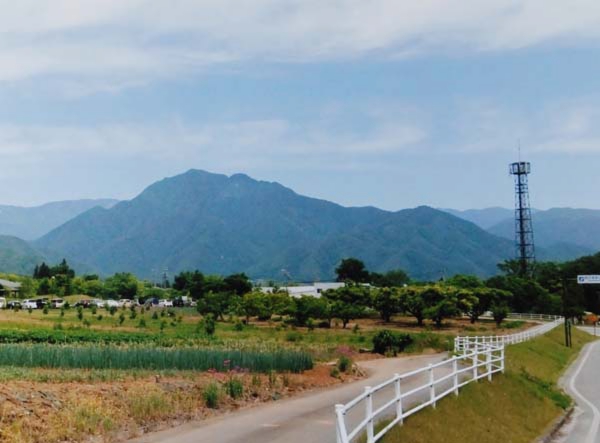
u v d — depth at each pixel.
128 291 173.62
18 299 140.62
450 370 33.44
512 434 21.58
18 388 17.42
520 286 122.56
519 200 163.62
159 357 29.52
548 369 47.47
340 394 25.88
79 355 29.36
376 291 106.31
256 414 20.27
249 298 94.56
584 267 151.00
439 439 17.11
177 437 16.14
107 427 15.98
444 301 89.94
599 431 24.08
